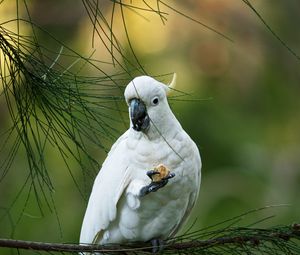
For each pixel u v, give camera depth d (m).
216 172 15.17
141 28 14.87
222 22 16.89
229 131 15.74
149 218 7.89
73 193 12.68
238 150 15.53
